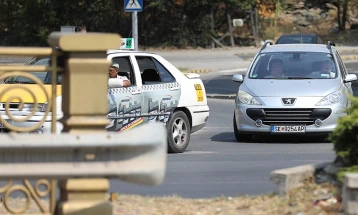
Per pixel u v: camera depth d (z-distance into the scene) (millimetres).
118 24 151500
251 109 41938
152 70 38781
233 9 151375
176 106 39219
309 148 39906
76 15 149875
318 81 42844
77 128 18062
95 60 18094
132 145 17078
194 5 150250
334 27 161625
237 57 128875
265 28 157750
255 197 21641
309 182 21125
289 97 41469
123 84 36531
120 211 20828
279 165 33156
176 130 39062
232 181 28625
